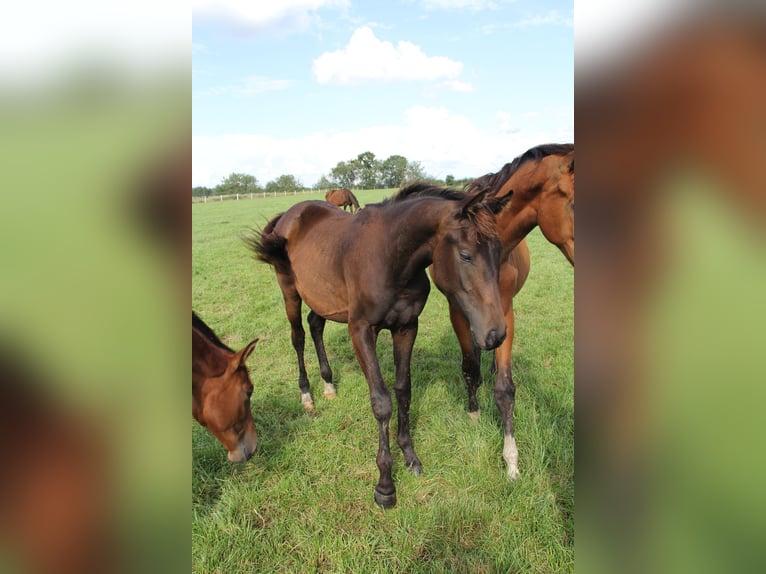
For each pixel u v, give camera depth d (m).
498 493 2.86
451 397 4.03
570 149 2.67
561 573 2.30
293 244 3.90
